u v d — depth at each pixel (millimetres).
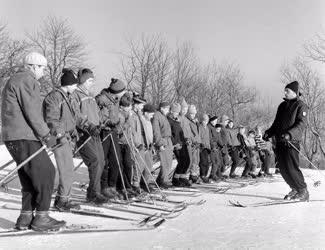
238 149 12969
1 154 13125
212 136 11070
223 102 35719
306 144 28094
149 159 7926
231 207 6348
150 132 8000
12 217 4879
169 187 8852
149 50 27109
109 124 6531
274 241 4078
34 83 4113
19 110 4117
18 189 7223
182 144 9211
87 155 5898
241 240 4105
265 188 9359
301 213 5867
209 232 4477
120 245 3795
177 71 28547
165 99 27266
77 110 5688
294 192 7332
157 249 3678
